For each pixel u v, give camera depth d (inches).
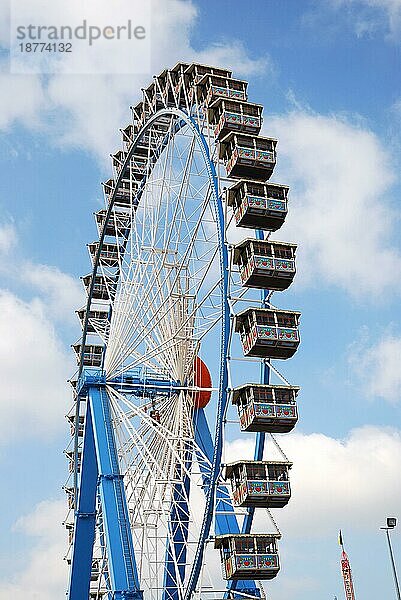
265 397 1401.3
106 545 1576.0
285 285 1481.3
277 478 1391.5
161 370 1806.1
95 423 1755.7
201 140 1604.3
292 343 1429.6
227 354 1382.9
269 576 1401.3
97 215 2135.8
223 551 1421.0
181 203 1664.6
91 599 1955.0
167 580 1748.3
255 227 1530.5
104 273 2001.7
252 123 1614.2
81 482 1838.1
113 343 1830.7
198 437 1779.0
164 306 1715.1
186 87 1771.7
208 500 1371.8
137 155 2064.5
